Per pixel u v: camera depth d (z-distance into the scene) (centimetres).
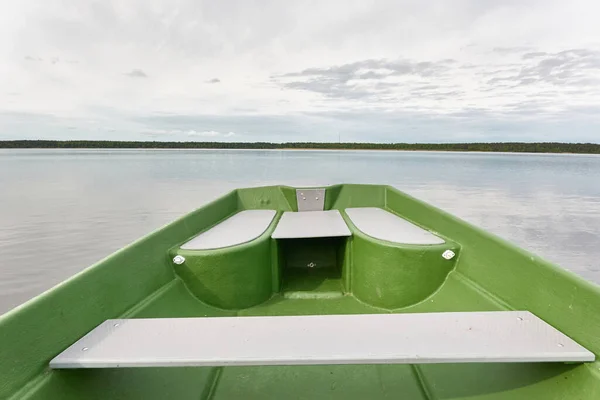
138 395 153
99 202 1909
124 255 199
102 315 169
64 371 133
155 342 136
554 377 140
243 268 262
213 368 190
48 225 1370
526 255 183
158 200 2000
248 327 145
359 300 286
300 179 3425
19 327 122
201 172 4331
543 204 1975
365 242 278
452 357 123
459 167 5534
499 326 145
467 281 235
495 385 158
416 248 254
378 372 186
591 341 135
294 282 322
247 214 391
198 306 249
